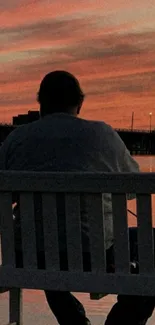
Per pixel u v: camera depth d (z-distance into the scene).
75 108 2.76
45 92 2.74
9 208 2.41
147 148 86.19
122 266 2.30
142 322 2.63
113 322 2.63
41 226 2.45
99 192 2.28
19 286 2.41
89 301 4.55
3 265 2.44
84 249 2.38
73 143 2.60
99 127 2.62
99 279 2.32
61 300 2.89
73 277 2.35
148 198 2.24
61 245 2.42
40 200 2.46
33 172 2.35
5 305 4.34
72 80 2.74
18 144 2.69
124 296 2.60
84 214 2.41
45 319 3.94
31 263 2.42
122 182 2.24
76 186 2.30
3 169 2.73
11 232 2.42
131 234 2.52
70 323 2.90
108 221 2.45
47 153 2.62
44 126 2.66
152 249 2.26
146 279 2.26
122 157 2.61
